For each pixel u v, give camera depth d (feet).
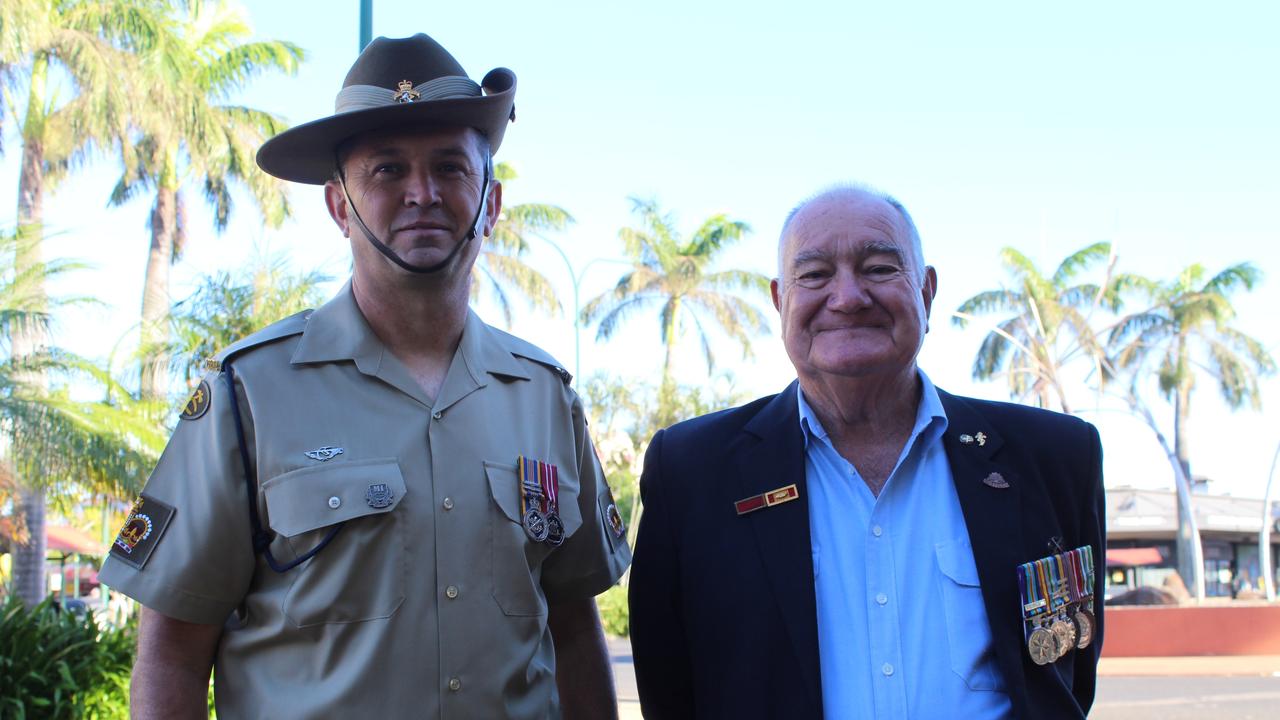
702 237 113.80
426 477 7.95
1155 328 113.60
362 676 7.49
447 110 8.05
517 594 8.10
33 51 65.46
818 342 8.94
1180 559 115.24
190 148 75.97
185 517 7.72
